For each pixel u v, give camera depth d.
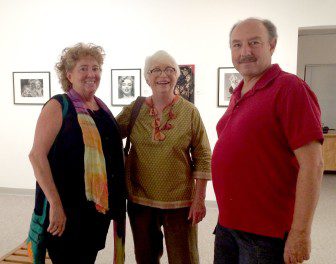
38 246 1.50
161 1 3.88
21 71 4.26
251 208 1.26
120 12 3.98
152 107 1.76
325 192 4.75
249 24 1.29
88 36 4.08
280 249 1.23
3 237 3.01
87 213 1.52
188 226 1.78
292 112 1.14
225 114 1.47
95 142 1.51
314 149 1.11
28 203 4.04
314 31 5.75
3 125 4.39
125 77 4.04
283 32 3.71
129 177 1.81
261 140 1.21
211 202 3.98
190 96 3.92
